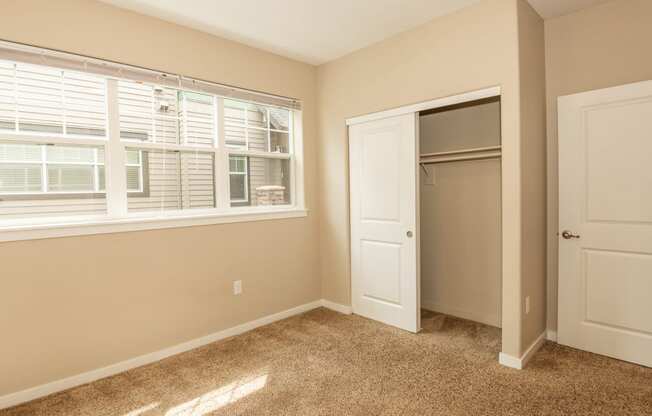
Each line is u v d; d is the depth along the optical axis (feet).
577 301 8.75
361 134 11.04
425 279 12.07
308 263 12.19
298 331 10.37
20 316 6.95
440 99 9.05
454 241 11.23
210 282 9.71
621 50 8.18
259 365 8.37
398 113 9.98
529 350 8.36
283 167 11.89
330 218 12.14
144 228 8.45
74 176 7.96
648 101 7.66
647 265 7.79
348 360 8.53
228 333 10.08
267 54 10.94
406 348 9.10
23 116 7.31
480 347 9.07
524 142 8.03
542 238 9.16
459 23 8.63
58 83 7.68
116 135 8.38
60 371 7.39
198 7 8.21
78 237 7.56
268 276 11.05
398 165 10.12
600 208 8.34
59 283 7.35
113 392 7.32
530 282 8.45
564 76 8.98
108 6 7.95
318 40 10.21
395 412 6.52
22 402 6.96
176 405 6.87
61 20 7.36
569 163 8.70
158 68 8.71
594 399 6.73
